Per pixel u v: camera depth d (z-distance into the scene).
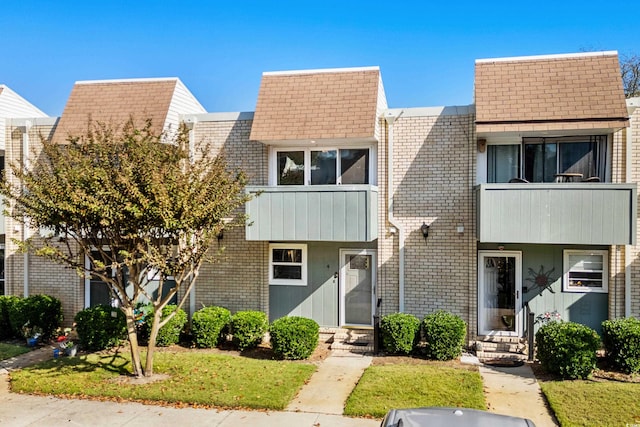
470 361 11.89
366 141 13.75
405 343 12.23
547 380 10.41
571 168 12.92
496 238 11.66
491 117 12.43
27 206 10.05
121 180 9.32
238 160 14.46
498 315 13.30
